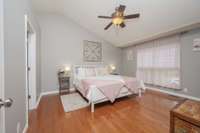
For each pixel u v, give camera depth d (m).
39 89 3.84
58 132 2.03
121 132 2.01
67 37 4.91
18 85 1.67
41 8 4.04
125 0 3.04
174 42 3.98
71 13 4.51
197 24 3.05
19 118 1.70
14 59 1.52
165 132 1.99
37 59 3.46
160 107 3.05
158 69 4.52
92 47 5.53
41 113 2.78
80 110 2.95
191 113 1.17
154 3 2.84
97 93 2.99
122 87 3.53
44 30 4.49
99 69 5.31
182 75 3.82
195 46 3.46
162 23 3.41
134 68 5.76
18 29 1.70
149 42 4.91
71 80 4.99
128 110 2.90
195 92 3.49
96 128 2.13
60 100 3.74
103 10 3.70
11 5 1.43
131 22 3.86
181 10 2.76
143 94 4.26
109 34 5.23
